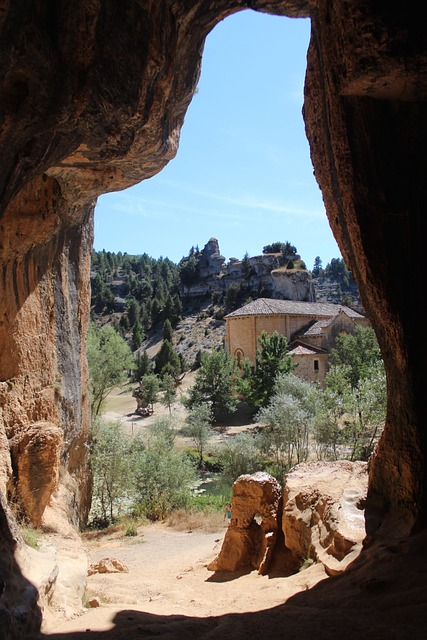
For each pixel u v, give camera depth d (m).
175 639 6.04
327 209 9.88
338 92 8.30
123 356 39.16
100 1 6.74
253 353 59.16
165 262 191.88
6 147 6.93
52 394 13.59
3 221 10.87
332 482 10.96
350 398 27.06
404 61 7.33
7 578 6.41
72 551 10.45
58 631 6.25
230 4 9.02
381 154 8.52
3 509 7.90
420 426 8.38
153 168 11.70
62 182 12.01
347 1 7.17
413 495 8.37
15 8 5.67
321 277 188.00
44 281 13.42
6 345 11.66
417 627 5.45
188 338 115.69
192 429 36.00
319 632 5.78
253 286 116.25
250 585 9.62
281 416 29.67
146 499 23.22
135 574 12.99
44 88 6.75
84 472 18.09
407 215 8.52
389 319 8.56
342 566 8.12
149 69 8.05
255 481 11.82
